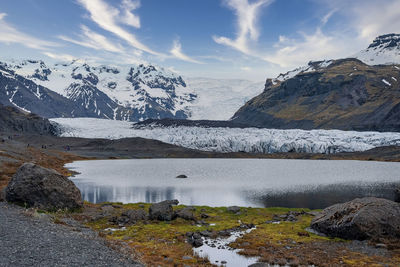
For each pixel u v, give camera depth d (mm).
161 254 25297
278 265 23703
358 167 173875
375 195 72125
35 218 29734
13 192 36125
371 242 29312
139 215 39969
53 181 39156
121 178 109438
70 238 24000
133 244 27766
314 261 24453
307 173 135500
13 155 106562
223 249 27891
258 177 117312
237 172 140625
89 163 185000
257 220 41625
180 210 41781
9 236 21406
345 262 24219
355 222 30609
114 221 37312
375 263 24000
